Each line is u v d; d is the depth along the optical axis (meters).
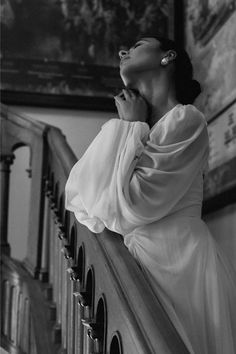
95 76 6.70
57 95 6.56
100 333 2.53
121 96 2.85
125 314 2.15
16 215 6.35
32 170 4.50
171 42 2.87
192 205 2.61
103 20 6.88
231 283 2.58
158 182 2.46
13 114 4.70
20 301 4.14
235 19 5.53
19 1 6.77
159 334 1.97
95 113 6.68
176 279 2.45
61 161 3.80
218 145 5.58
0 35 6.64
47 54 6.67
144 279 2.28
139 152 2.50
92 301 2.67
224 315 2.44
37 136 4.50
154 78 2.80
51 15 6.80
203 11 6.27
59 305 3.74
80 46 6.76
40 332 3.71
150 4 6.98
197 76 6.25
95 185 2.51
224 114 5.54
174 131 2.53
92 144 2.63
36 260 4.27
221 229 5.52
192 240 2.52
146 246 2.51
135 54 2.81
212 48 5.96
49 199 4.18
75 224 3.27
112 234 2.62
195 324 2.42
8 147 4.68
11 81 6.53
